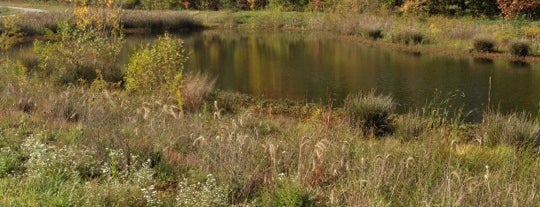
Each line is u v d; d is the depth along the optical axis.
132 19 38.16
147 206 4.72
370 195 5.17
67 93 9.62
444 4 37.22
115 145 6.53
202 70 20.17
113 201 4.78
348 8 39.31
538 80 17.09
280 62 22.27
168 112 8.55
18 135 7.00
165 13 41.72
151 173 5.77
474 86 16.31
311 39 31.62
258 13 43.44
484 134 8.95
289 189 4.91
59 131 7.33
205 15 43.69
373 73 19.05
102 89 12.55
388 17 34.22
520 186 5.46
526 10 33.12
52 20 32.44
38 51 14.94
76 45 14.96
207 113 10.58
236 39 32.50
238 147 6.23
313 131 8.51
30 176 5.06
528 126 8.79
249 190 5.35
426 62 21.42
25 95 9.96
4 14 40.09
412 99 14.66
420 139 8.91
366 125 9.81
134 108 10.02
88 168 5.78
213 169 6.04
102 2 17.58
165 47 12.62
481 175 6.00
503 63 20.78
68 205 4.46
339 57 23.50
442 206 4.74
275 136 8.43
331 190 5.19
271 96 15.17
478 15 36.56
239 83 17.38
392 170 5.56
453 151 7.23
